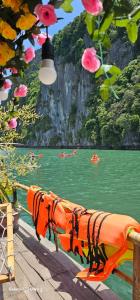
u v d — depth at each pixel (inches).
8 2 44.6
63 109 4633.4
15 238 193.3
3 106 148.6
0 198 181.6
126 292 183.3
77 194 607.2
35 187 192.2
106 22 43.0
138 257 94.2
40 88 5068.9
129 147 3248.0
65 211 149.2
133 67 3521.2
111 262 102.9
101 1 41.4
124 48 3937.0
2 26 46.3
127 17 43.3
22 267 150.0
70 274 141.1
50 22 43.9
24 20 45.6
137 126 3171.8
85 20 44.7
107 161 1572.3
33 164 202.1
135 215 426.9
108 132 3422.7
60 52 4756.4
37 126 4933.6
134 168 1160.8
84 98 4271.7
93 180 827.4
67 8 45.7
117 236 100.2
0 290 128.3
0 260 118.9
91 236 113.7
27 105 190.7
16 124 152.6
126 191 636.7
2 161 188.9
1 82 66.1
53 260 157.6
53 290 126.6
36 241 186.5
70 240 131.0
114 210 459.2
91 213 121.7
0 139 189.9
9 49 51.4
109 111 3558.1
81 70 4347.9
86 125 3964.1
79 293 123.3
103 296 119.7
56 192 634.8
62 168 1205.1
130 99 3270.2
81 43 4419.3
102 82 49.9
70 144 4441.4
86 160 1680.6
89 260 119.9
